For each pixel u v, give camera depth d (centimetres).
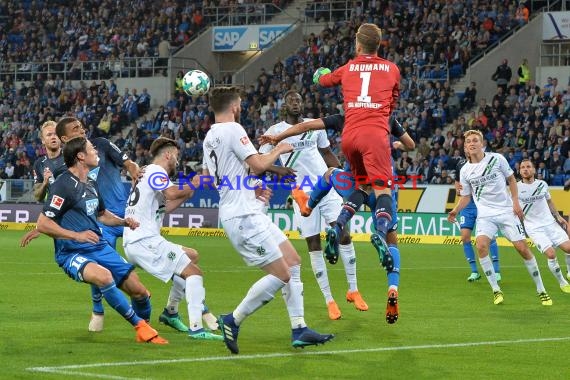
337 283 2070
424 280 2141
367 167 1194
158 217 1279
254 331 1330
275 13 5478
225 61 5509
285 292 1163
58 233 1195
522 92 4122
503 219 1706
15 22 5991
